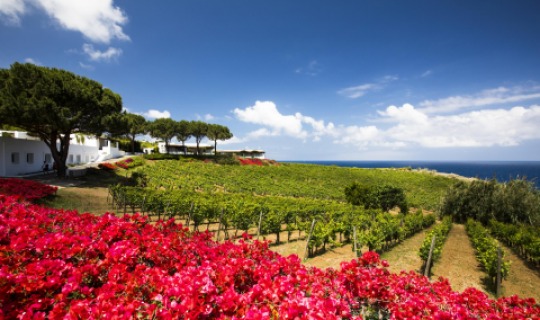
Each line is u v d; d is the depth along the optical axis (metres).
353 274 3.97
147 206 15.71
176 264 3.85
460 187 23.36
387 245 13.47
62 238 3.73
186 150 73.56
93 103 23.06
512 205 19.69
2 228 4.05
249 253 4.62
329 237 12.33
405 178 50.81
